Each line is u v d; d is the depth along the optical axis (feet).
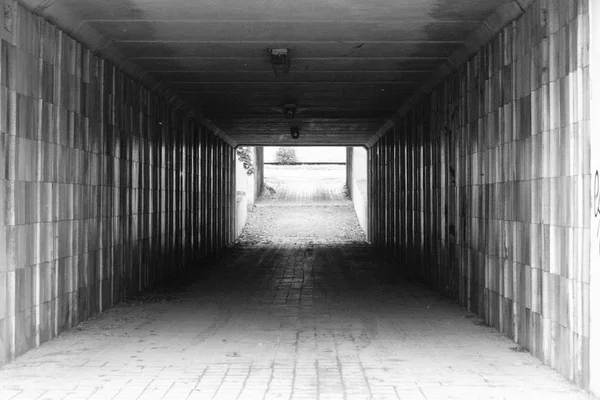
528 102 31.45
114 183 45.73
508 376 27.25
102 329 37.35
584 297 24.97
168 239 64.64
